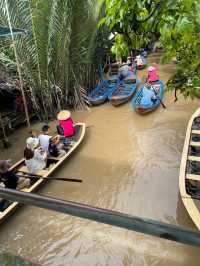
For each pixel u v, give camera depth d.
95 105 11.79
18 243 5.42
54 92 10.88
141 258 4.91
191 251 4.93
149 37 2.41
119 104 11.38
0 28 7.94
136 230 0.97
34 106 10.62
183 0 1.76
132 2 2.02
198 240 0.90
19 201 1.15
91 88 13.37
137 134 9.20
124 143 8.70
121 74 13.57
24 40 9.35
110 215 1.00
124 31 2.29
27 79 10.01
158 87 11.92
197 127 7.85
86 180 7.08
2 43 9.46
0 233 5.61
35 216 5.98
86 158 7.97
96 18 10.96
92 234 5.48
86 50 11.27
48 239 5.47
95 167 7.56
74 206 1.05
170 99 11.50
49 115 10.92
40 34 9.29
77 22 10.30
